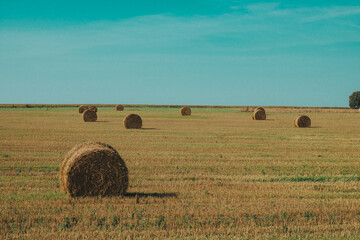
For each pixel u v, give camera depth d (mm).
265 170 16906
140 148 22969
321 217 10094
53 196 11922
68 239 8289
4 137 27750
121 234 8570
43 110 83000
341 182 14656
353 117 63875
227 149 23172
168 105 148500
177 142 26125
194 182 14195
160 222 9305
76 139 26938
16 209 10258
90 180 12016
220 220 9609
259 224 9484
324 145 25609
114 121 46094
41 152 20938
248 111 90125
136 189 13047
